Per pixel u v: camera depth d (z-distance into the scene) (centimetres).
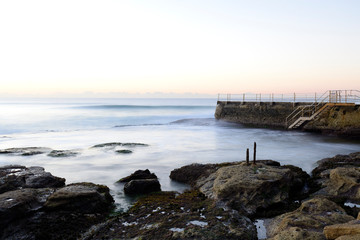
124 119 5869
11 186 1362
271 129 4100
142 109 9131
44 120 5466
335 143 2909
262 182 1266
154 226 972
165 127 4522
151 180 1473
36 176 1498
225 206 1171
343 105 3228
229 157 2303
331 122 3384
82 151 2488
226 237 884
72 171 1880
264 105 4388
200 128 4372
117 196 1405
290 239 820
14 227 982
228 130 4094
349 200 1255
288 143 2948
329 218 973
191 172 1694
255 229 998
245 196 1234
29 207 1060
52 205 1112
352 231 724
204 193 1360
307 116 3753
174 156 2336
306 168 1925
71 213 1109
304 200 1298
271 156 2322
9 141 3134
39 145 2886
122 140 3194
